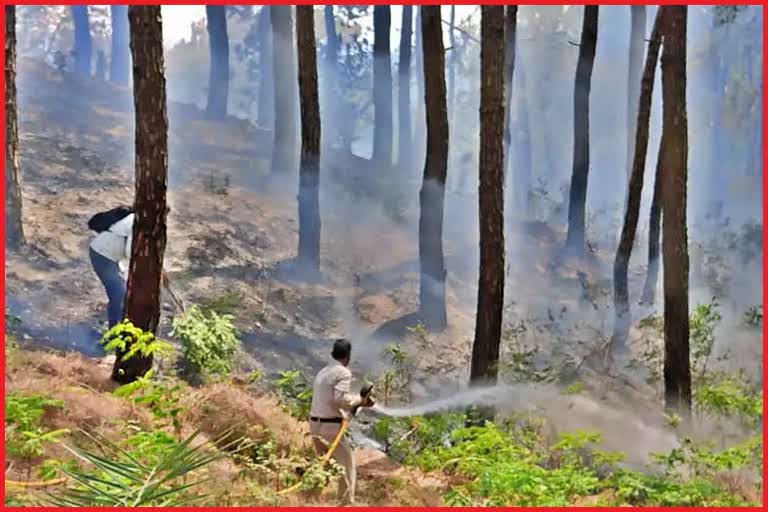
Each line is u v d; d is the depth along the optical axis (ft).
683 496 30.35
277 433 32.45
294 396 42.50
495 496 29.25
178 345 45.42
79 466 24.34
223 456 27.09
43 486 22.67
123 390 32.09
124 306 37.40
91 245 41.83
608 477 33.42
